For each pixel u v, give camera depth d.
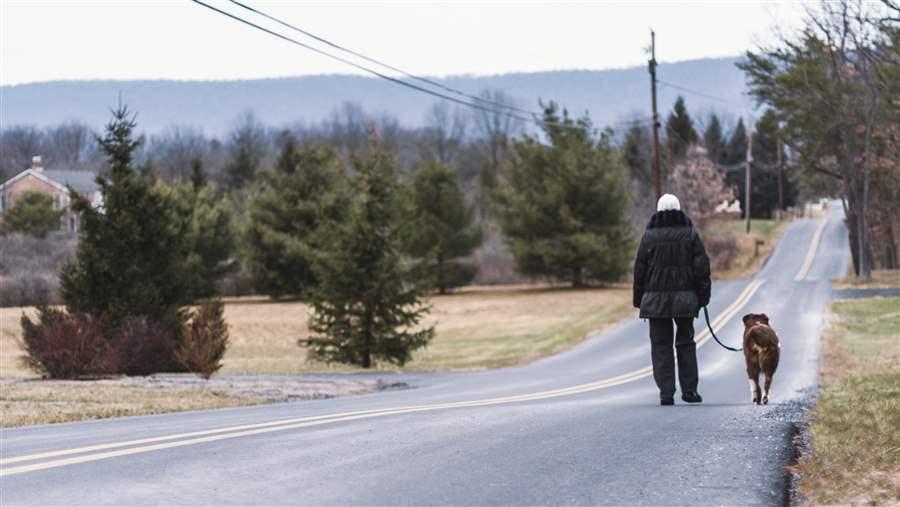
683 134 149.88
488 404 18.09
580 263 90.12
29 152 175.75
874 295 60.66
